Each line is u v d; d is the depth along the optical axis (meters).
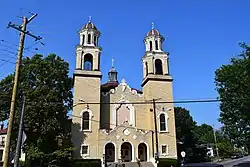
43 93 43.41
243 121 35.44
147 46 57.50
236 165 48.16
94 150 46.28
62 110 44.00
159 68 55.69
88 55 52.81
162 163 45.59
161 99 52.03
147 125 51.78
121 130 47.97
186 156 65.19
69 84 48.88
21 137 19.50
